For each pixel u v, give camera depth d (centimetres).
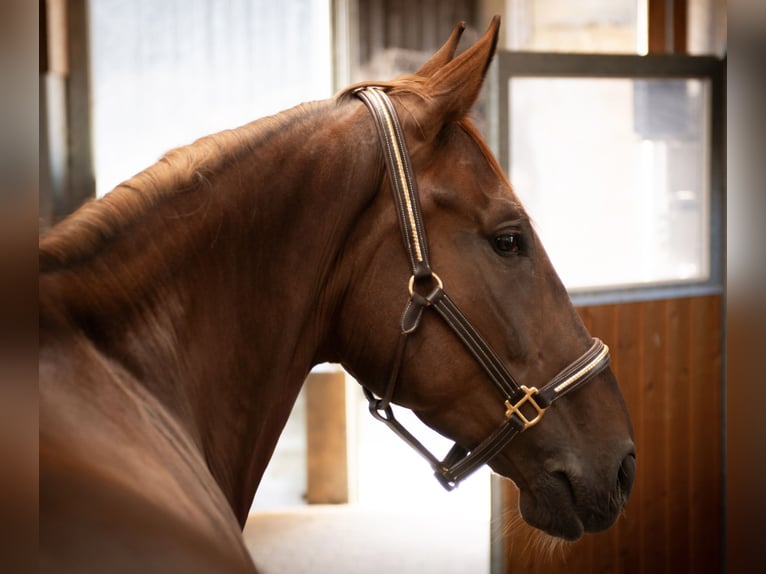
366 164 117
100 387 87
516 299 122
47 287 90
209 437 108
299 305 115
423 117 119
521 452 128
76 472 70
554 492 127
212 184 108
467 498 436
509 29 538
